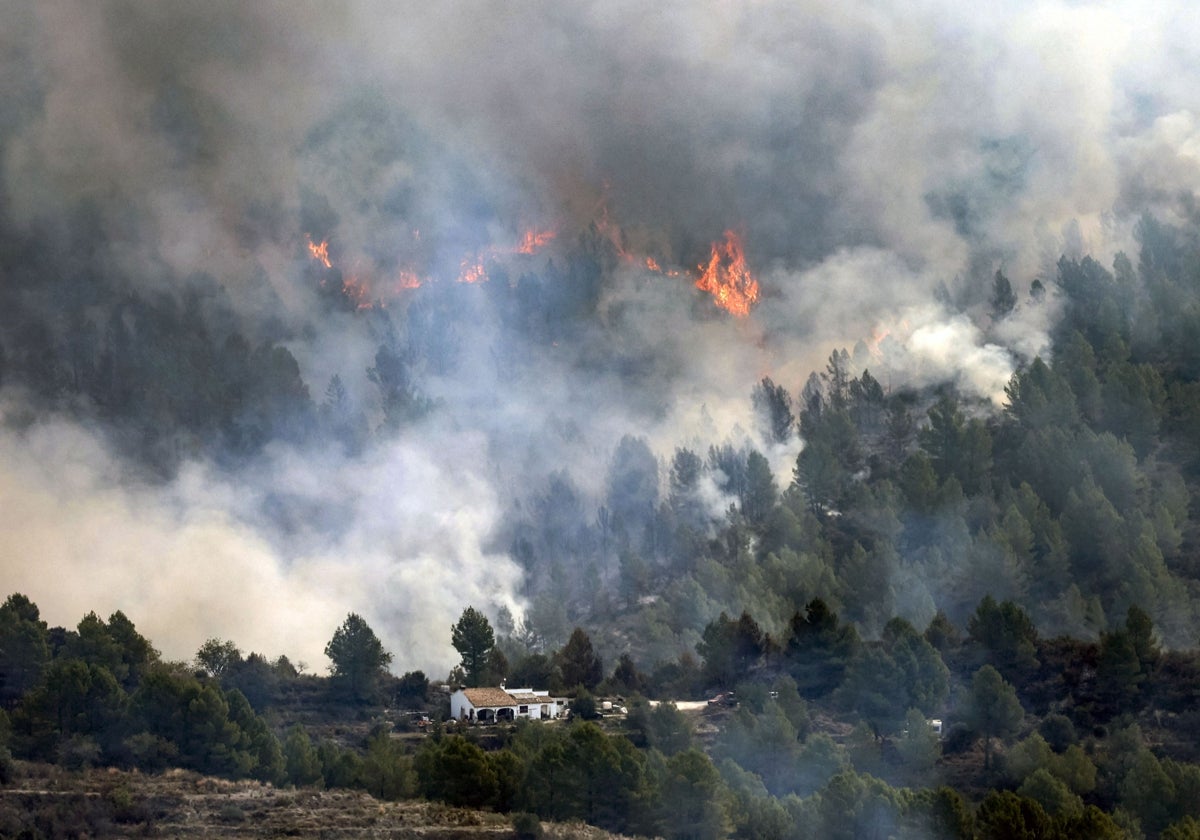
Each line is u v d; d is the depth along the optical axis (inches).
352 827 6919.3
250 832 6820.9
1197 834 7076.8
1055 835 6830.7
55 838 6609.3
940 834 6884.8
